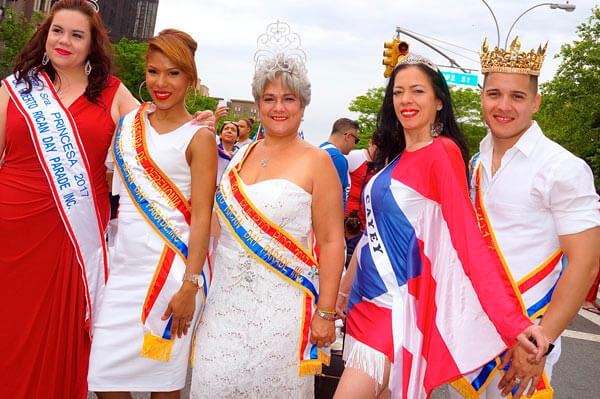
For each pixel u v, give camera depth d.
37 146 2.23
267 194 1.95
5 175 2.27
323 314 2.00
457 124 2.09
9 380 2.24
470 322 1.83
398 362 1.89
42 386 2.26
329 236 2.02
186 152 2.15
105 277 2.41
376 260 2.03
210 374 1.97
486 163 2.01
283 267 1.97
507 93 1.88
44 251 2.27
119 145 2.21
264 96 2.01
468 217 1.77
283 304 1.98
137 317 2.12
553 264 1.85
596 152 22.47
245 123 6.71
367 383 1.91
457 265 1.86
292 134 2.06
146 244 2.14
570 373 4.31
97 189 2.38
